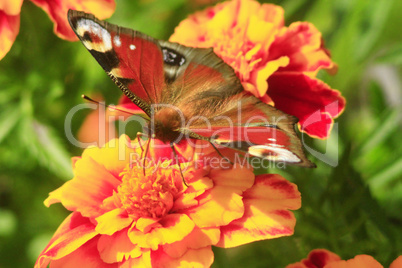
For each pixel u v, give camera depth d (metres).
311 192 0.31
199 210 0.27
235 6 0.30
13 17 0.29
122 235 0.27
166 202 0.27
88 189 0.28
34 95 0.32
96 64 0.32
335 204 0.29
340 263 0.27
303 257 0.29
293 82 0.29
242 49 0.29
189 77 0.27
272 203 0.27
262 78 0.29
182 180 0.28
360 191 0.29
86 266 0.27
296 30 0.30
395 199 0.32
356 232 0.30
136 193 0.27
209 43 0.30
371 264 0.27
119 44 0.27
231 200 0.27
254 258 0.30
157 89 0.28
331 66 0.29
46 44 0.32
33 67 0.32
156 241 0.27
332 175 0.29
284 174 0.31
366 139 0.32
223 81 0.27
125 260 0.27
